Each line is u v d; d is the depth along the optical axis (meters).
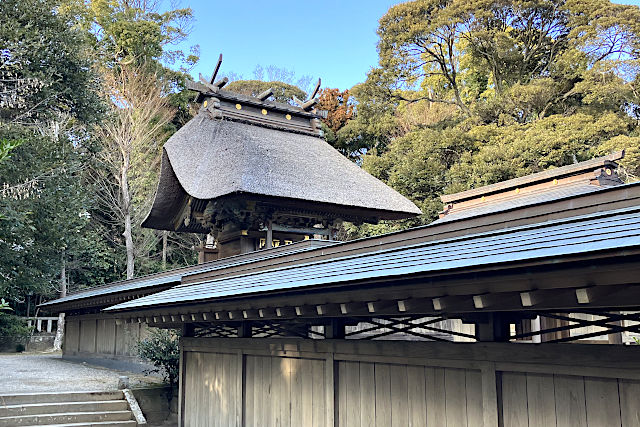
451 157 25.94
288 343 6.58
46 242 13.79
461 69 34.72
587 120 23.44
